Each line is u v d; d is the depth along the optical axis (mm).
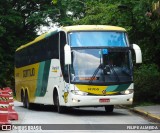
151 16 26672
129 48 20953
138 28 27719
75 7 52625
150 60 28953
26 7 56844
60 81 21562
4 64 53531
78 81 20109
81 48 20516
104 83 20203
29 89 28281
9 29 54312
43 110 26594
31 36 56281
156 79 26500
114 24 28906
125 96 20375
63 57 21047
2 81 52344
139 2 25734
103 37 20859
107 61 20516
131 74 20672
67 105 20578
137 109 22562
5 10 53344
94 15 33156
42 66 25078
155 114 19609
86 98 20016
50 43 23453
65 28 21203
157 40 28250
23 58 30281
